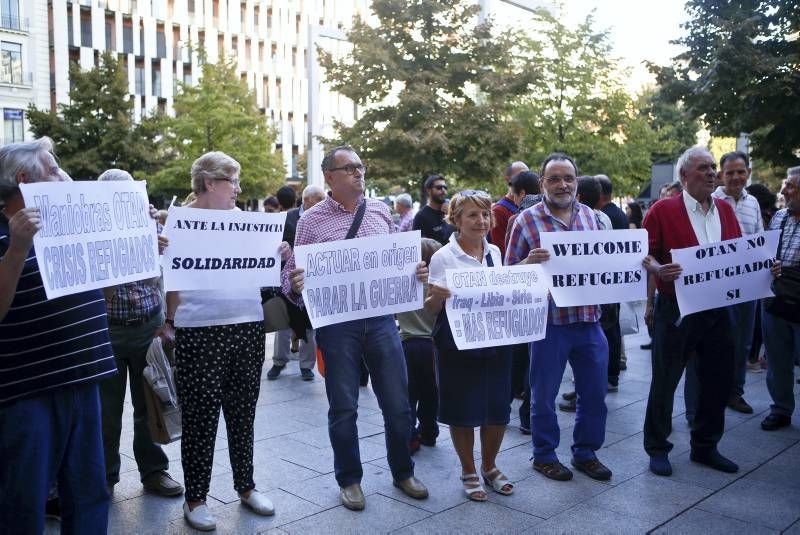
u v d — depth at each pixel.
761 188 7.80
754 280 4.58
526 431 5.47
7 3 44.31
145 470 4.27
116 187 3.16
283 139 63.72
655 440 4.61
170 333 3.94
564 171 4.49
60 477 2.90
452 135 20.09
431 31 20.33
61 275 2.81
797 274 5.05
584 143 23.94
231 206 3.92
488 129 20.33
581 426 4.55
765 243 4.60
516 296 4.22
